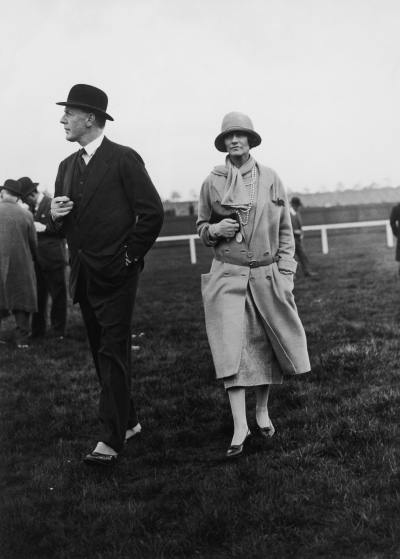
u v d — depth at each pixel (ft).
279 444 14.53
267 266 14.89
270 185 15.12
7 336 31.14
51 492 13.00
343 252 72.18
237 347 14.49
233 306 14.74
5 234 27.91
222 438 15.69
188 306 38.60
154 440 15.43
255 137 15.10
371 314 31.09
